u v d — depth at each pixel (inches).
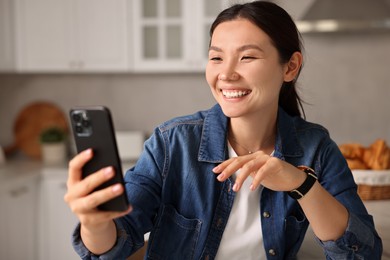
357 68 146.9
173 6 139.0
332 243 41.9
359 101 147.5
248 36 41.1
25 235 130.6
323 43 147.1
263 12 41.9
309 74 148.0
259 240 45.6
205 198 45.3
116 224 39.0
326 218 41.0
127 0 139.3
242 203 45.4
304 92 148.2
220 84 42.0
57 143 151.6
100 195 32.0
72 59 142.3
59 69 143.0
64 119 157.9
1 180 120.2
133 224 41.7
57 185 136.4
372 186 65.4
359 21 133.0
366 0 133.4
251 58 41.3
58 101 157.9
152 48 140.5
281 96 50.6
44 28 142.4
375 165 67.4
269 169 37.9
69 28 141.8
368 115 147.4
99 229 36.0
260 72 41.3
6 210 121.8
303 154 47.7
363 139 148.0
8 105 159.5
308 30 135.9
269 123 47.4
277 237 45.5
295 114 51.4
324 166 47.8
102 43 141.0
